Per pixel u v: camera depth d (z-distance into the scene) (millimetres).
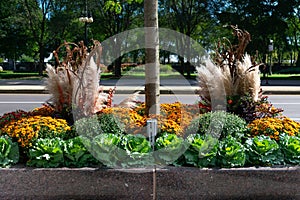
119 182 3285
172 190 3285
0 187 3250
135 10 29562
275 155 3500
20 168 3314
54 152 3365
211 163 3410
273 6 30422
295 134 3996
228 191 3291
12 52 34969
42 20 32969
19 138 3660
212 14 30672
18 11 31312
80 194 3289
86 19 24328
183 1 29781
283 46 40781
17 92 15664
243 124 4250
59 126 3969
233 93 5414
